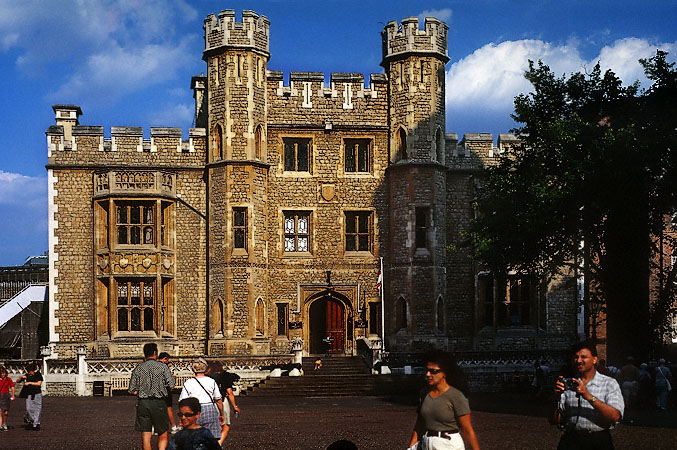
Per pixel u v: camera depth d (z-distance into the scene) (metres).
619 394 8.04
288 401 26.48
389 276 33.88
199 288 33.38
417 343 32.84
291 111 34.00
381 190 34.31
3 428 18.42
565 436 8.15
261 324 32.94
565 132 24.86
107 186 32.62
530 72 27.34
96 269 32.59
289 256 33.88
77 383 29.88
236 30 33.09
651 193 24.58
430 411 7.82
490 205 26.55
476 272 34.47
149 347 12.60
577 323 34.75
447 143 34.62
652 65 24.83
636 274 25.34
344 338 34.34
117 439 16.58
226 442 15.90
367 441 15.95
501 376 32.88
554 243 26.48
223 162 32.69
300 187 34.00
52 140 32.97
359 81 34.41
